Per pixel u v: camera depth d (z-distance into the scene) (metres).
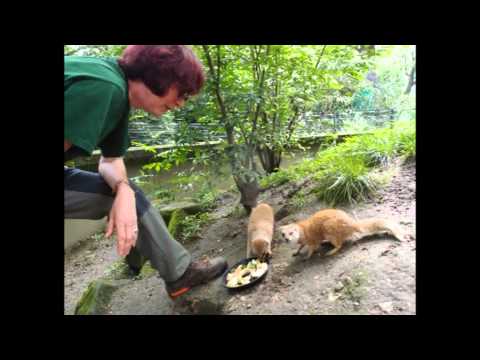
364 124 6.59
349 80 4.32
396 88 11.09
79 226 5.16
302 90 3.38
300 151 5.57
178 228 3.93
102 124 1.48
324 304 1.95
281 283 2.32
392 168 3.21
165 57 1.62
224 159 3.08
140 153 5.09
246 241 3.26
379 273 1.96
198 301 2.35
